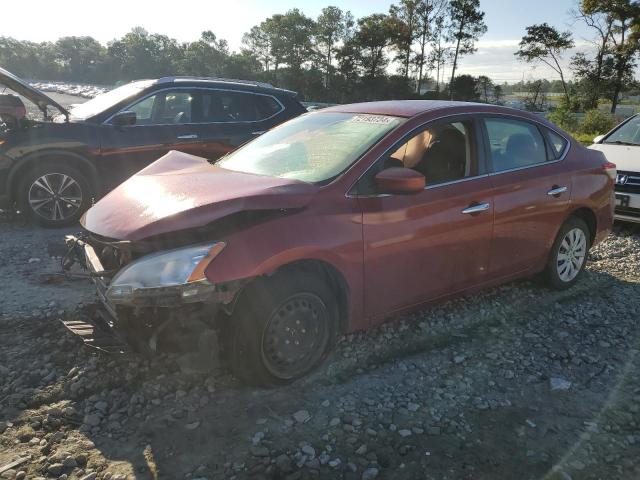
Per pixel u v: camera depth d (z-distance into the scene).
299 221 3.05
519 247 4.22
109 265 3.26
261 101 7.63
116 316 3.01
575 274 4.87
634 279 5.21
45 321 3.97
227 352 3.04
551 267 4.63
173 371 3.33
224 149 7.28
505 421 2.92
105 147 6.62
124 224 3.01
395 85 79.00
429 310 4.30
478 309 4.36
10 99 6.32
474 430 2.83
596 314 4.32
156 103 7.00
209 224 2.97
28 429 2.78
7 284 4.68
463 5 70.06
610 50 47.59
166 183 3.46
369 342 3.77
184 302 2.70
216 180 3.40
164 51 98.06
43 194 6.48
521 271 4.37
